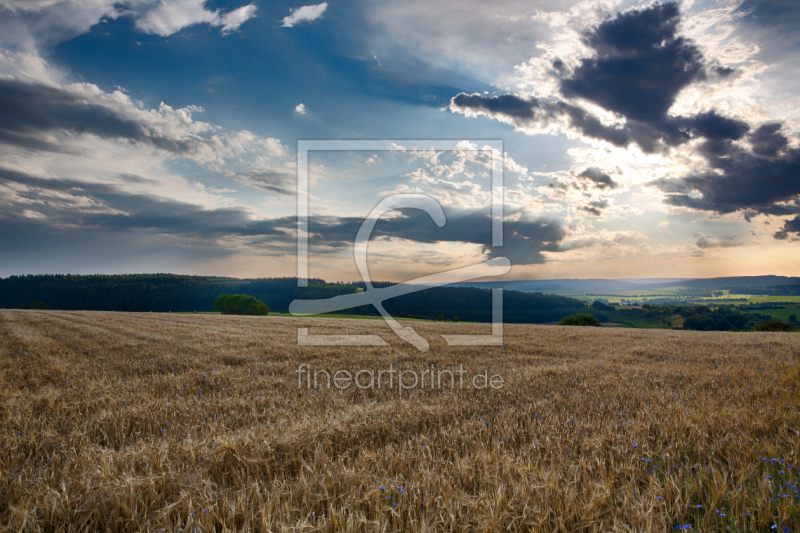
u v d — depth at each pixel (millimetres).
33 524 2707
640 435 4273
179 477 3328
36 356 11062
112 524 2779
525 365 10219
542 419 5035
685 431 4379
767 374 8117
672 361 10914
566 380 7895
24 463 3672
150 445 3955
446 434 4352
